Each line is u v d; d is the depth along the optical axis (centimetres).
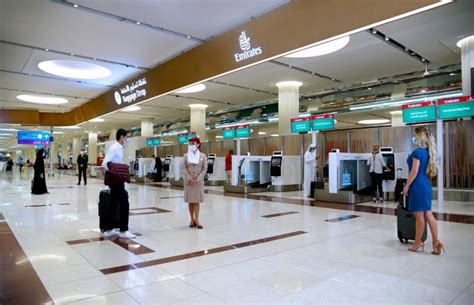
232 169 1234
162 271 351
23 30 816
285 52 659
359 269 353
